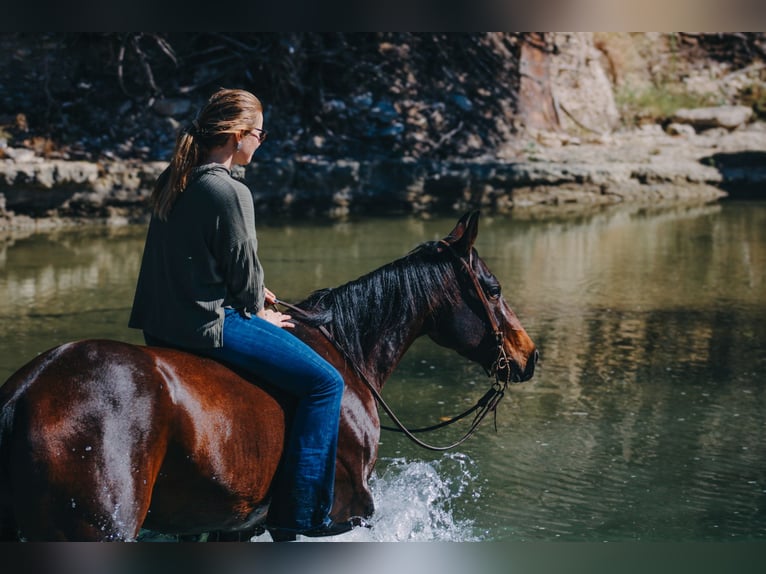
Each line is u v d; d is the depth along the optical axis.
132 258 11.99
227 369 3.58
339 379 3.73
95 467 3.04
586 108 21.47
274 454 3.62
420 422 6.70
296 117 17.73
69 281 10.62
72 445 3.03
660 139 21.16
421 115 18.88
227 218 3.53
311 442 3.64
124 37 16.45
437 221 15.39
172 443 3.26
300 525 3.66
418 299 4.26
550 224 15.41
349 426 3.91
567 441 6.38
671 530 5.09
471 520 5.14
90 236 13.44
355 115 18.12
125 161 15.24
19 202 14.01
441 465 5.94
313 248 12.71
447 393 7.36
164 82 17.12
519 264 12.13
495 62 20.44
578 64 22.05
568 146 19.97
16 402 3.06
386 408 4.20
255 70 17.77
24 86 16.00
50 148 15.13
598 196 17.89
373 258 12.02
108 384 3.14
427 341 9.02
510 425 6.68
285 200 15.88
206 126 3.62
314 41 18.41
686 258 12.67
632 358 8.23
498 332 4.37
